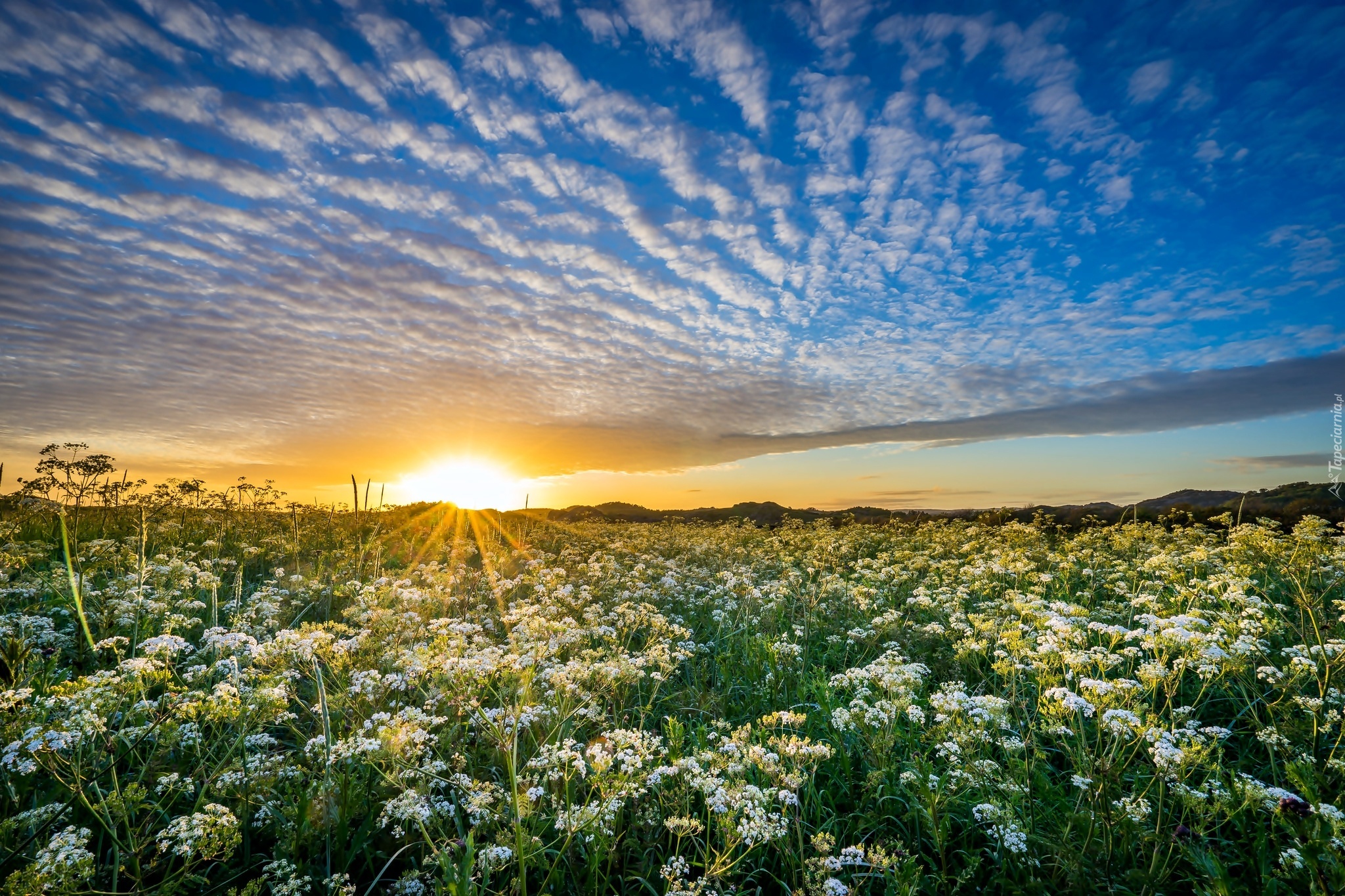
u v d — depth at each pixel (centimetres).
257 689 462
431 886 389
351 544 1506
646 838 459
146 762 443
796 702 719
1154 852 411
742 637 945
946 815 448
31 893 306
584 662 654
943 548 1716
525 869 378
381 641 674
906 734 579
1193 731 509
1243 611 725
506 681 532
